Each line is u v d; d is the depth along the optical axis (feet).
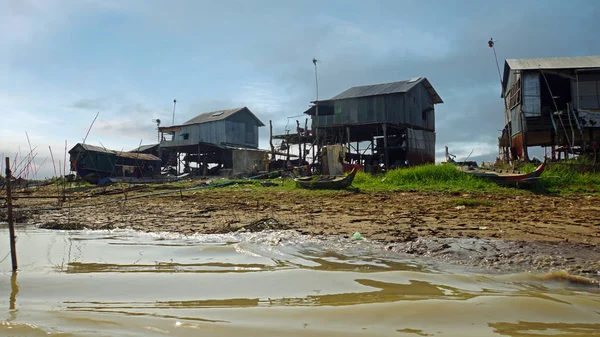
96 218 29.55
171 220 27.58
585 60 66.44
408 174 51.65
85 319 9.02
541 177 43.88
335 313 9.23
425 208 30.99
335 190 47.37
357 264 14.30
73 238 20.86
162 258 15.58
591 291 11.02
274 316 9.12
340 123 93.45
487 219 24.90
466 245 16.65
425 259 15.11
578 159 54.08
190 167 129.08
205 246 17.62
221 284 11.82
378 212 29.45
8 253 17.10
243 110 129.18
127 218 29.12
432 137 103.24
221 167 125.90
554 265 13.56
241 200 40.60
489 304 9.68
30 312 9.57
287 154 104.99
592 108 63.57
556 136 60.85
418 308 9.45
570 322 8.68
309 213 29.66
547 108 64.49
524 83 65.05
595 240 17.75
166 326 8.55
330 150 79.25
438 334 8.02
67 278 12.67
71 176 78.38
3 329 8.45
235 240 19.38
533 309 9.39
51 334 8.13
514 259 14.51
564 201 34.14
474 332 8.13
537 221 23.84
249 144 131.64
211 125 123.13
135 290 11.38
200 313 9.39
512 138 73.72
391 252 16.34
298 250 16.76
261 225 23.22
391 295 10.61
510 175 44.06
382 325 8.52
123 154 101.76
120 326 8.57
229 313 9.35
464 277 12.35
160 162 116.47
